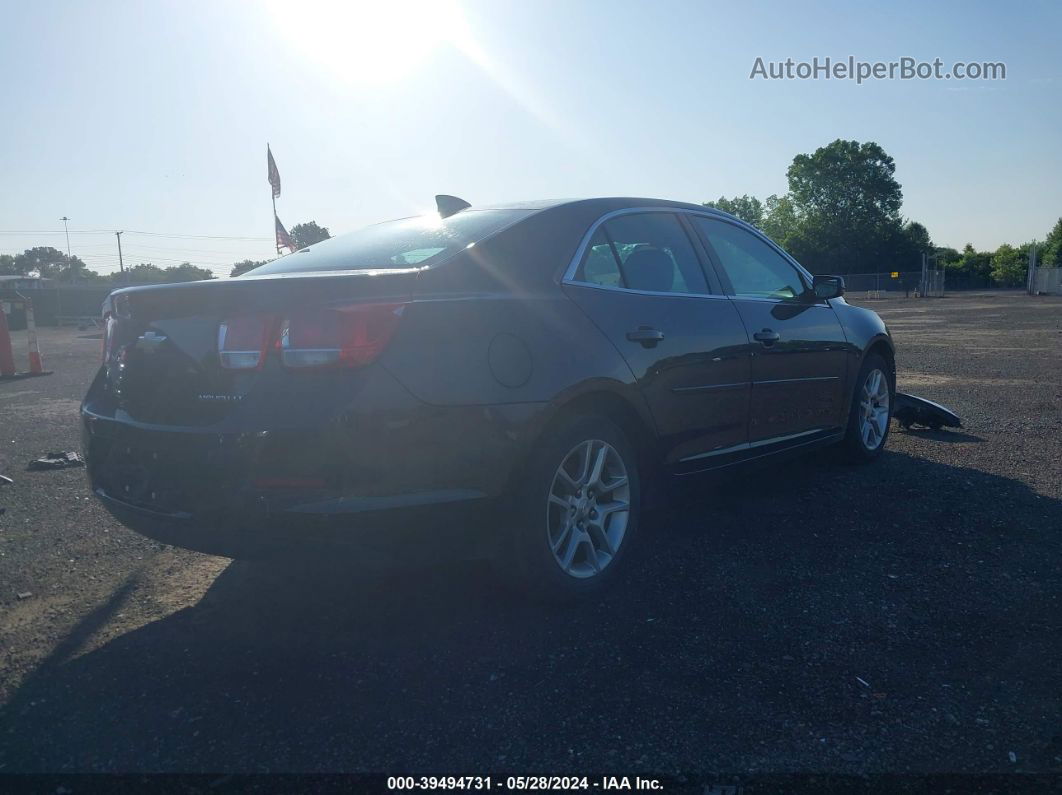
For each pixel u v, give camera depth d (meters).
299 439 2.85
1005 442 6.23
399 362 2.94
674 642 3.15
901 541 4.14
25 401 10.16
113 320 3.51
